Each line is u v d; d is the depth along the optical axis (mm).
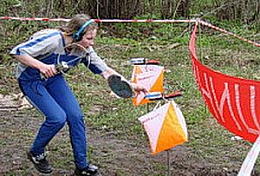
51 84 5383
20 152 6660
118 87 5422
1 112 8484
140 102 6715
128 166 6266
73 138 5469
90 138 7293
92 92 9719
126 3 16375
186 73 11375
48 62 5199
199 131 7629
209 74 4711
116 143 7109
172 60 12883
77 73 11000
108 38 14875
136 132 7551
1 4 14414
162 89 6684
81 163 5551
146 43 14891
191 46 5434
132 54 13469
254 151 4074
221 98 4703
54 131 5297
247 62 12852
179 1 16688
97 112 8508
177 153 6719
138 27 16328
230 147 7027
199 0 17484
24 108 8727
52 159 6406
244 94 4496
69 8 15688
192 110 8609
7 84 10102
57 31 5188
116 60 12750
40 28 14320
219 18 16938
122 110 8578
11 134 7391
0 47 12664
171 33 15773
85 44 5191
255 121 4582
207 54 13508
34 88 5258
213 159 6562
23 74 5266
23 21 14141
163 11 16969
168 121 5012
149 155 6648
